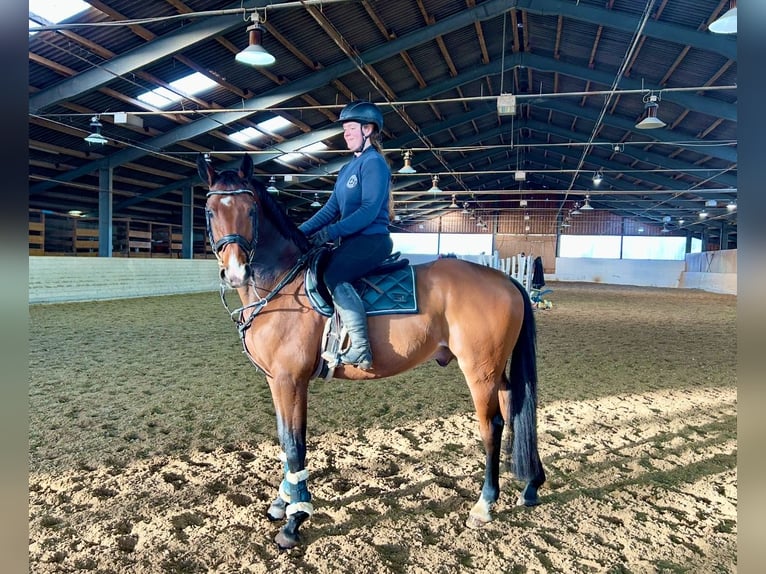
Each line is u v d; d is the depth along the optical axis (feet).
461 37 32.53
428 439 9.90
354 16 27.02
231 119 36.83
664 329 26.14
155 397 12.24
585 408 12.12
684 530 6.70
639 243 89.97
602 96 39.09
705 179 54.08
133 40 26.16
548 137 57.47
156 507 7.06
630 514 7.12
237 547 6.15
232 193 6.05
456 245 97.25
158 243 65.77
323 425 10.70
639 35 26.45
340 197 7.02
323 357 6.41
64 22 23.54
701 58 28.89
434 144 55.26
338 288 6.35
